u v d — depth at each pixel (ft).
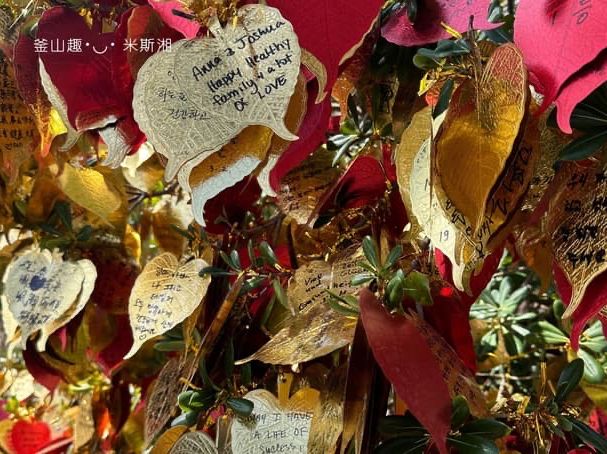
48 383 2.70
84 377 2.78
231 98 1.47
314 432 1.68
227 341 2.07
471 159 1.34
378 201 2.03
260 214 2.35
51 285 2.41
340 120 2.21
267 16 1.47
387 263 1.68
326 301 1.81
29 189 2.70
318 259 2.10
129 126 1.93
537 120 1.39
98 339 2.66
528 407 1.77
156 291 1.95
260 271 1.98
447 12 1.62
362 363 1.58
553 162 1.57
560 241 1.42
